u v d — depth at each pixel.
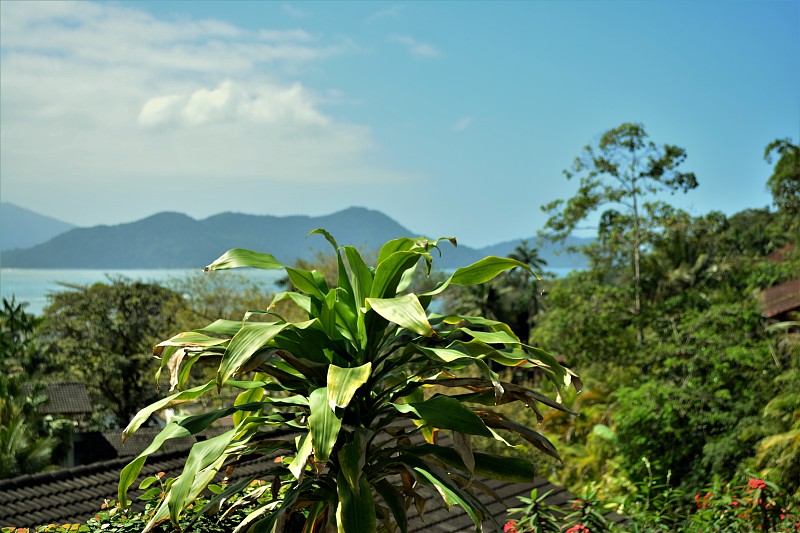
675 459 18.59
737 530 7.25
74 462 25.17
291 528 3.41
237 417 3.55
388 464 3.13
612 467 19.84
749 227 47.75
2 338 33.94
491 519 3.13
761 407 18.12
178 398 3.14
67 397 28.44
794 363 18.64
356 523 2.78
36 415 24.03
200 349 2.99
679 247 30.88
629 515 8.33
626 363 25.56
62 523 7.20
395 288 3.22
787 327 21.58
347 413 3.21
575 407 24.06
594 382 25.12
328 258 32.41
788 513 7.50
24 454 20.34
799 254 28.66
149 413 3.04
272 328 2.85
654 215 29.80
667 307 25.33
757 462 15.71
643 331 27.19
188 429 3.08
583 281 28.48
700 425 18.36
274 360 3.24
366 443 2.93
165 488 3.85
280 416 3.19
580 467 20.09
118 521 4.20
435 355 2.94
